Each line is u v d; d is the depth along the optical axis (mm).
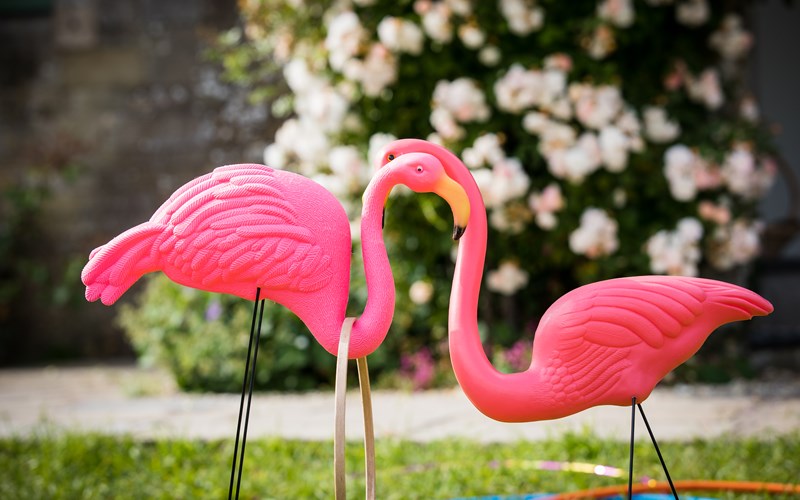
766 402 5016
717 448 3887
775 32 8297
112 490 3688
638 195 6211
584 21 5926
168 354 6484
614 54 6344
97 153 8961
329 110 5977
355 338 2223
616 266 5930
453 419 4816
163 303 6684
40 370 8016
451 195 2328
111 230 8945
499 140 5957
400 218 6250
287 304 2258
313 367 6488
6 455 4223
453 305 2342
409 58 6172
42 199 8984
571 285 6570
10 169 9086
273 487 3641
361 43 6035
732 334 6434
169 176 8836
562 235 6078
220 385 6371
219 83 8648
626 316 2188
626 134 5758
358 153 6086
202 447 4293
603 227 5664
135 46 8875
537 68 5840
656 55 6398
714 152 5996
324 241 2230
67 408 5652
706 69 6602
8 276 8953
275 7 6480
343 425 2062
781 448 3775
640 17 6176
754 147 6316
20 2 9000
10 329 8938
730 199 6293
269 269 2178
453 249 6109
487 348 6180
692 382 5898
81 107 8977
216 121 8680
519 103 5664
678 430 4293
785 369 6391
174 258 2172
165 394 6320
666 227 6160
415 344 6465
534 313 6531
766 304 2232
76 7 8953
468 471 3697
